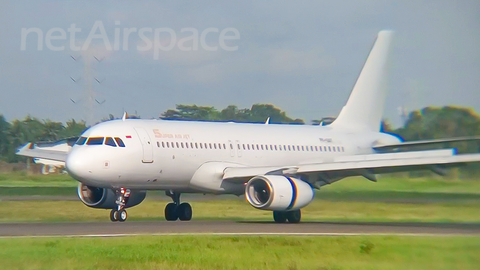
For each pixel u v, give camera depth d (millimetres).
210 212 161875
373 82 170000
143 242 76500
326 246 75875
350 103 166000
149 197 192875
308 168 117875
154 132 120250
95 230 92875
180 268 62344
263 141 139125
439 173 119625
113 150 113562
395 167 116625
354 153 159250
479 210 152750
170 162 120500
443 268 65750
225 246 74625
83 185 122438
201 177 125438
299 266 65062
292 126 151375
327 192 188250
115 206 122188
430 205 165250
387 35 172250
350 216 150125
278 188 113125
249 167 126312
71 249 70562
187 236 83250
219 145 129625
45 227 99000
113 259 65562
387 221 132750
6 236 83625
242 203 188250
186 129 126625
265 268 63531
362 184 191250
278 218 123938
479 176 182125
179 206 134500
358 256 70312
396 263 67375
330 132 157750
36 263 63625
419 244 77312
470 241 79938
